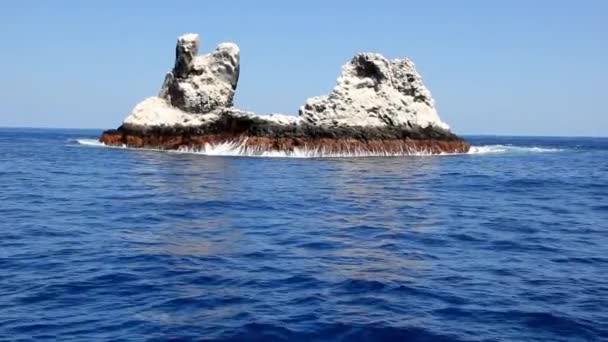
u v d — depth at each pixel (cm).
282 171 4584
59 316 1077
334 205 2731
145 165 4969
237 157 6238
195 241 1797
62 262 1490
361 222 2230
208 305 1146
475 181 4122
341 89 7412
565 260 1608
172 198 2861
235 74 8488
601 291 1282
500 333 1008
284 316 1083
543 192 3562
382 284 1313
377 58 7669
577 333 1012
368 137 6988
